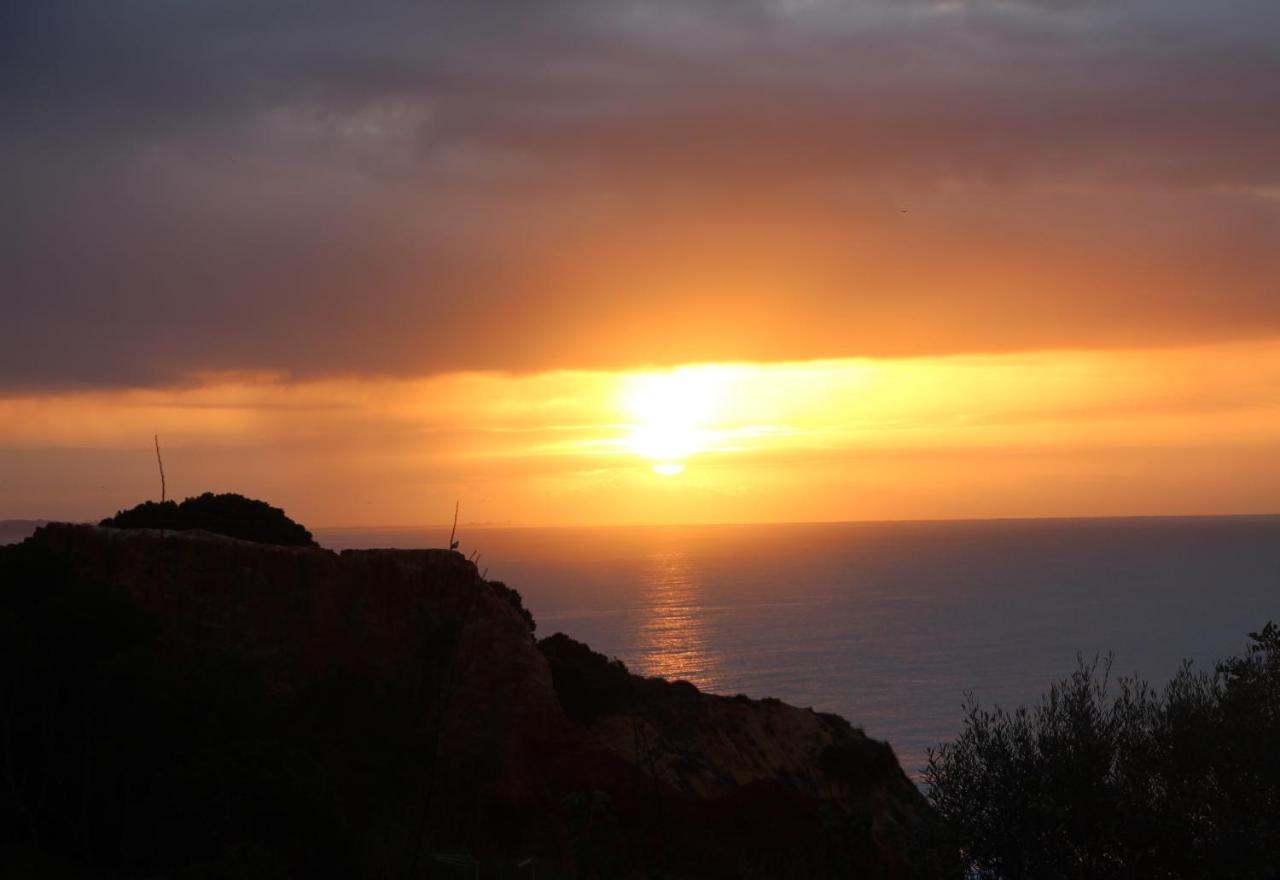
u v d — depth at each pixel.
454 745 28.95
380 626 30.88
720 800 29.69
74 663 25.83
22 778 23.78
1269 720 18.52
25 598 27.62
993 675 160.25
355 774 26.00
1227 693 19.19
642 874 27.30
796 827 30.19
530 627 35.56
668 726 32.19
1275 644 20.11
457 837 26.66
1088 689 20.06
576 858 22.88
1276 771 18.16
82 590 27.80
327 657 30.17
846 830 23.97
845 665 173.00
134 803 23.00
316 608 30.55
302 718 27.95
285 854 20.44
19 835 23.19
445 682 30.09
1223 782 18.42
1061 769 18.70
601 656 34.03
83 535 29.78
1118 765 18.97
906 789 33.25
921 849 19.64
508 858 26.19
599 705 31.88
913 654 184.62
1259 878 17.48
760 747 32.66
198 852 21.62
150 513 34.75
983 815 19.05
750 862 26.80
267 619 30.12
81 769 24.05
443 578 31.92
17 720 24.58
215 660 27.91
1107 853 18.42
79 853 22.59
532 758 29.39
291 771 22.59
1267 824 17.70
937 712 130.62
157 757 24.66
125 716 24.75
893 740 112.44
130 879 20.91
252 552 30.70
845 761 32.81
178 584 29.67
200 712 25.70
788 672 166.62
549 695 30.30
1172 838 18.11
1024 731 19.41
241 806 21.59
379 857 21.78
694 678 161.12
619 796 29.33
